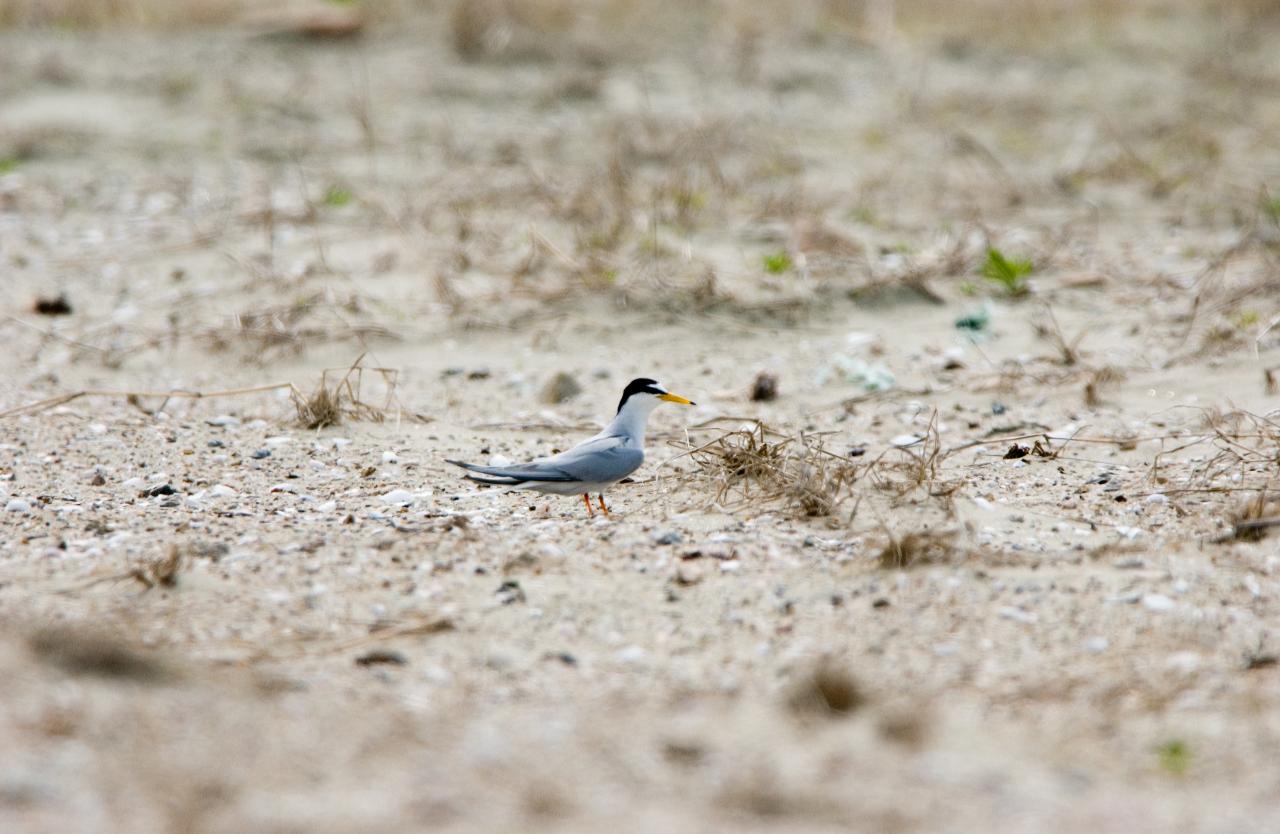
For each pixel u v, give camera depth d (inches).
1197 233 701.3
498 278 638.5
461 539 370.0
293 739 257.0
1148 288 617.9
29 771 234.7
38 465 437.4
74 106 927.7
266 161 835.4
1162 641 313.7
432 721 270.8
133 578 338.6
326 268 648.4
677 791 243.6
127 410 504.1
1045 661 304.7
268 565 350.3
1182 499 409.1
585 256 652.7
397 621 319.9
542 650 308.0
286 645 305.6
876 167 834.2
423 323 597.0
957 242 677.9
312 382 540.1
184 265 666.8
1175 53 1129.4
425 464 451.5
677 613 327.9
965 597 335.0
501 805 235.8
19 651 284.5
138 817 224.4
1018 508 403.5
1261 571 349.1
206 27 1121.4
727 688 290.8
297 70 1017.5
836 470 414.3
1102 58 1120.2
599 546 369.1
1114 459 451.5
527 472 385.1
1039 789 248.4
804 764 256.1
